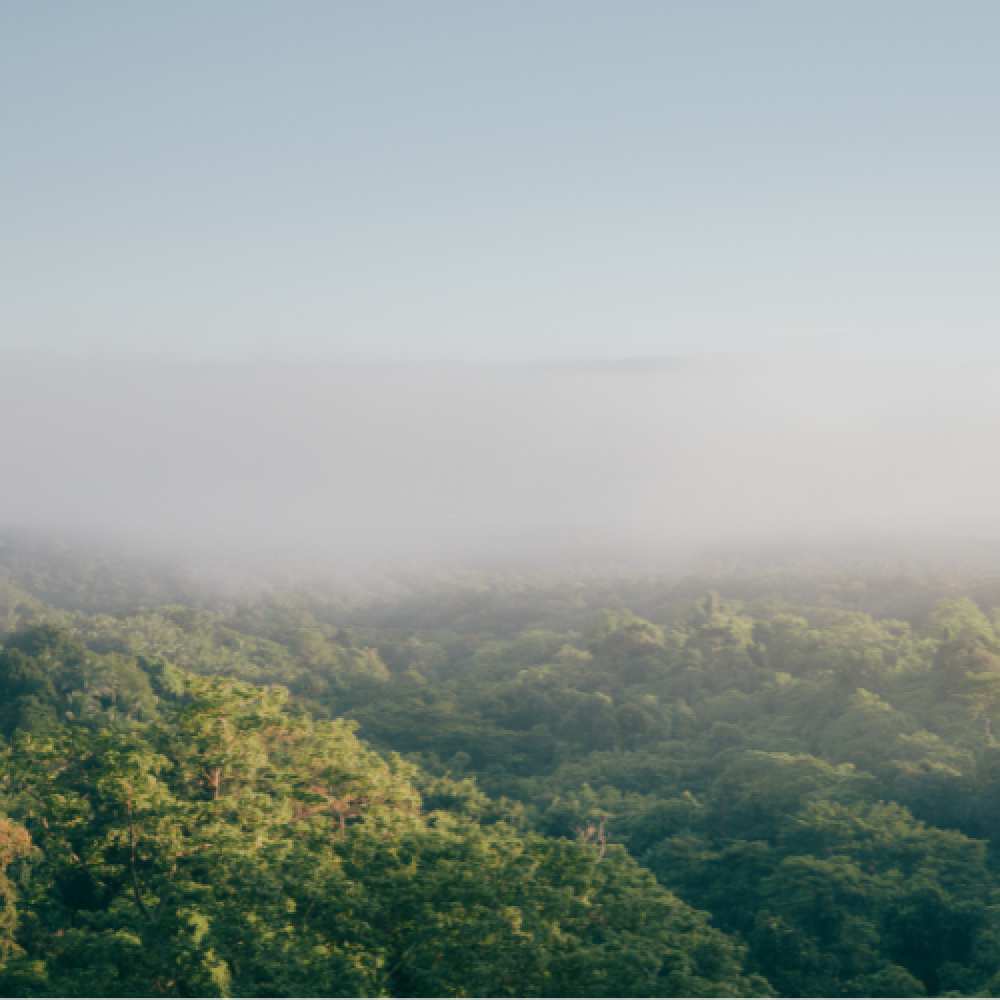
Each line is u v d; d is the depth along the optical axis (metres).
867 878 78.38
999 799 97.94
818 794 101.62
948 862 82.31
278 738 75.50
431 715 166.50
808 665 180.50
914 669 157.38
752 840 100.31
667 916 51.25
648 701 164.38
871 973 69.06
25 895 61.47
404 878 48.19
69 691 127.38
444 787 113.62
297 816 66.19
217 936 43.94
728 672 182.12
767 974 69.69
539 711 176.75
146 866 61.59
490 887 46.19
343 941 46.09
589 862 51.75
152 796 59.34
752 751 119.19
